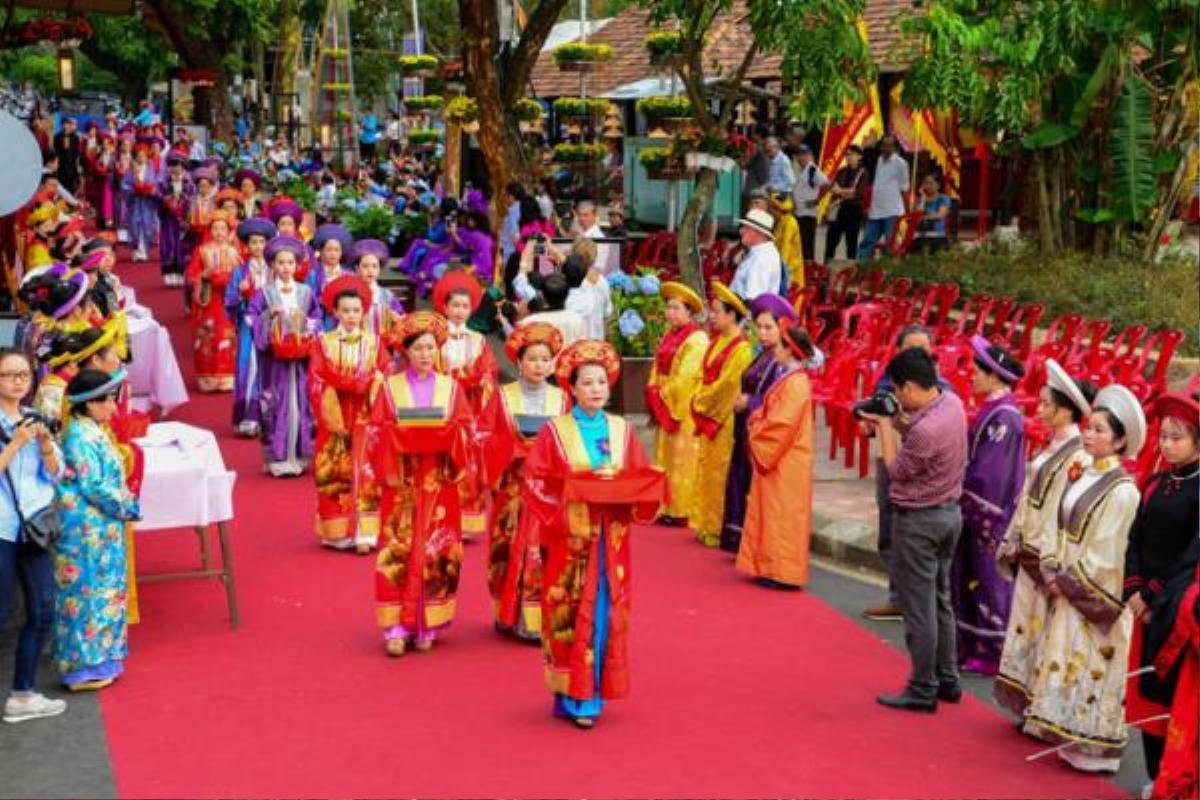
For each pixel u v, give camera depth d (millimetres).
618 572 7160
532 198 16719
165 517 8406
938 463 7289
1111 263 18938
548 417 8164
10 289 16484
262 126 43469
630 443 7391
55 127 34938
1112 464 6703
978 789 6605
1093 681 6750
